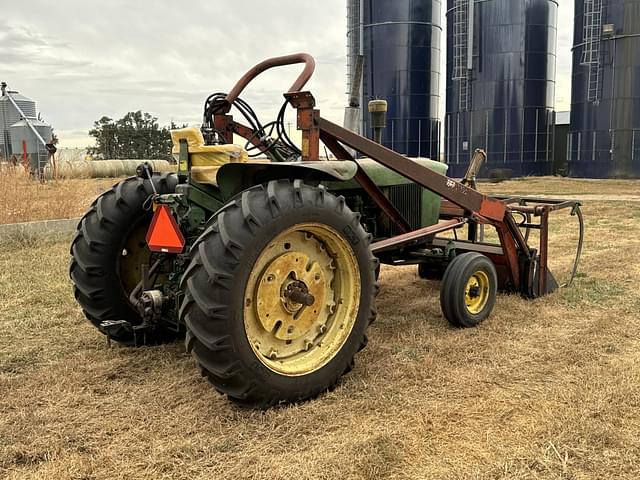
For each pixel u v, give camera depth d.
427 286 5.57
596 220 9.97
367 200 4.55
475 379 3.25
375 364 3.46
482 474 2.32
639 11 22.94
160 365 3.48
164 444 2.55
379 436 2.60
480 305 4.36
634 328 4.12
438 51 25.17
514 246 4.89
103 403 2.97
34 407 2.93
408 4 23.95
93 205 3.73
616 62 23.50
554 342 3.87
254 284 2.86
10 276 5.70
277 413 2.81
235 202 2.76
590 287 5.29
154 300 3.20
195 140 3.26
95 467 2.39
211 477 2.32
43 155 20.55
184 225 3.26
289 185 2.88
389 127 24.64
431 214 4.99
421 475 2.33
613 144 23.94
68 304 4.77
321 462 2.40
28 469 2.39
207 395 3.04
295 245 3.03
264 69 3.78
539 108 25.20
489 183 22.72
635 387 3.08
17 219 8.75
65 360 3.55
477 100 25.30
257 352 2.78
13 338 3.97
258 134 3.93
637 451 2.49
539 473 2.34
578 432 2.61
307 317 3.08
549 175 26.14
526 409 2.88
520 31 24.55
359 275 3.15
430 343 3.85
